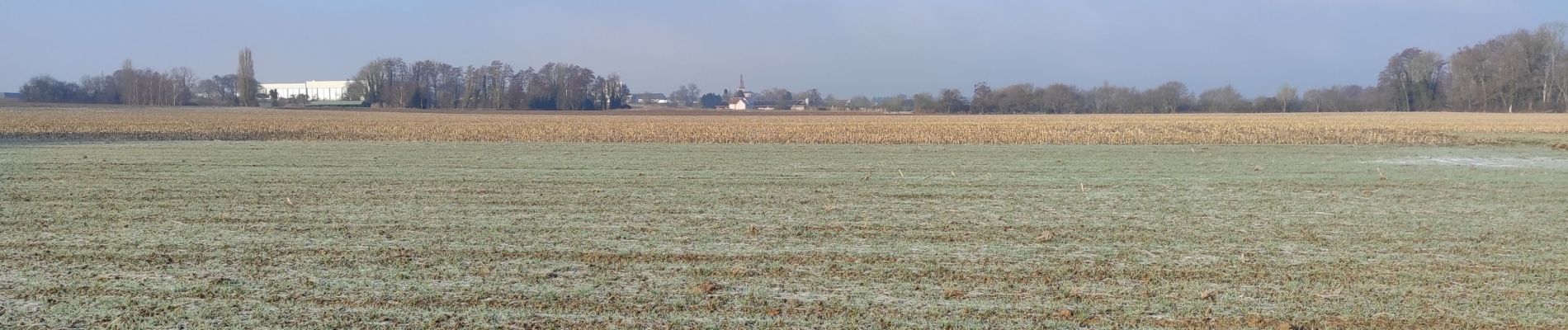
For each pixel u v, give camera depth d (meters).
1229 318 5.65
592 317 5.68
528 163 18.58
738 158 20.41
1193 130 33.69
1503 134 34.06
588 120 54.50
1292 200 11.81
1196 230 9.05
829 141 28.16
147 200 11.59
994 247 8.11
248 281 6.61
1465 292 6.28
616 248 8.05
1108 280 6.69
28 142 27.86
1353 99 105.31
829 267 7.16
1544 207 11.00
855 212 10.52
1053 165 18.16
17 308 5.85
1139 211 10.55
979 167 17.45
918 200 11.80
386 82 117.44
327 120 50.44
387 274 6.88
